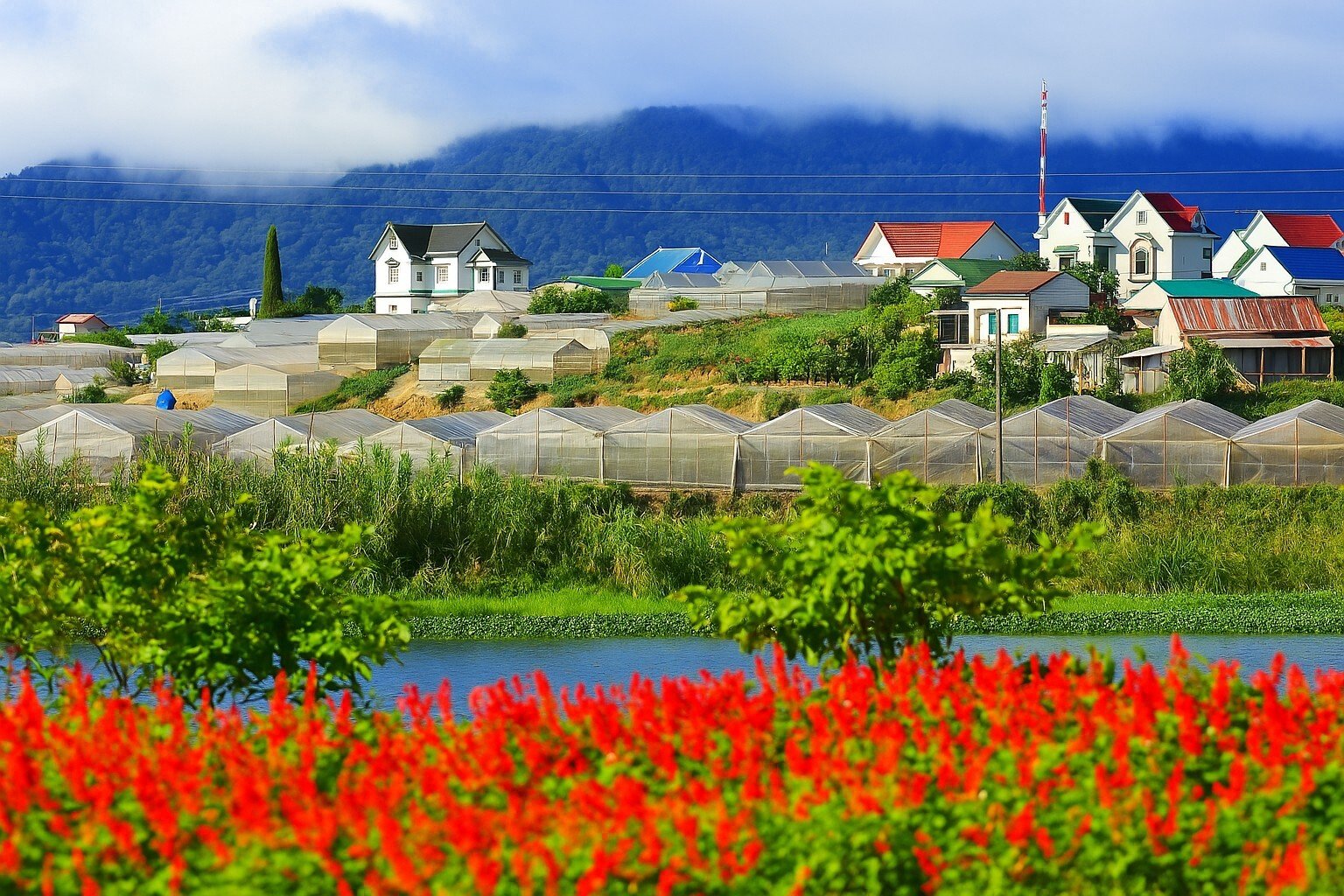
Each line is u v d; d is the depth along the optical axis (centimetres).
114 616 2636
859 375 12606
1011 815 1666
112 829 1591
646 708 2022
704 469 8669
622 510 6956
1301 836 1594
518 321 15988
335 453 7081
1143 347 12638
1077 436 8406
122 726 2128
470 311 18462
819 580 2456
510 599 6084
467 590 6247
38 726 2039
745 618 2573
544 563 6481
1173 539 6781
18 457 8319
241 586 2506
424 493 6506
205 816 1686
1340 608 5738
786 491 8581
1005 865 1562
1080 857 1602
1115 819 1619
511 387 13300
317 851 1530
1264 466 8138
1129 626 5469
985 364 11712
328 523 6281
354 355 15100
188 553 2762
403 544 6388
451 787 1777
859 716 1981
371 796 1656
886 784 1680
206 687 2569
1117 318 14425
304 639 2531
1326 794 1742
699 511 8219
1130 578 6406
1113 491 7431
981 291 14512
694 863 1512
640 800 1631
